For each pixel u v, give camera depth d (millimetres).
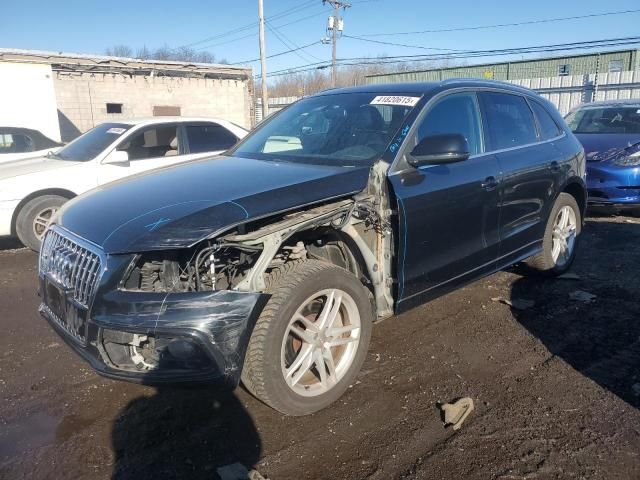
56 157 7551
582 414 3070
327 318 3107
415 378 3508
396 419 3062
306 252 3410
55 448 2850
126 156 7207
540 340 4035
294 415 3020
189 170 3758
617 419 3014
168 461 2738
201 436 2938
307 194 3096
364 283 3502
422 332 4207
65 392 3406
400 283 3521
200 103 21203
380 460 2721
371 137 3734
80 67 18234
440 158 3463
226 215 2775
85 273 2770
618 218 8422
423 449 2797
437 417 3074
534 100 5090
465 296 4961
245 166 3727
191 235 2643
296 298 2869
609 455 2715
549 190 4859
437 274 3799
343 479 2594
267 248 2848
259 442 2877
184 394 3352
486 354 3826
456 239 3873
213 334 2555
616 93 21469
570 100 23109
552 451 2756
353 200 3285
